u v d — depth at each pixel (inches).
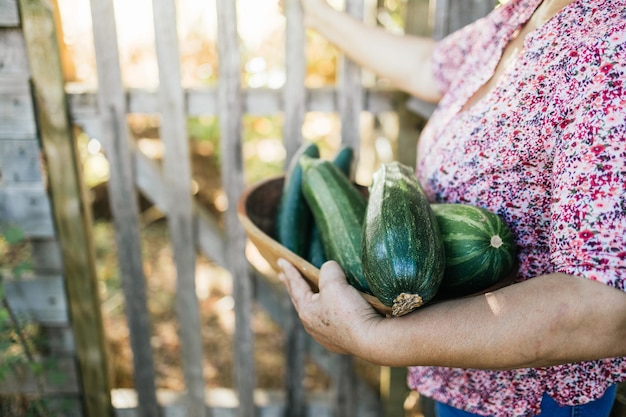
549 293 33.6
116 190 81.4
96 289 88.7
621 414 66.6
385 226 41.3
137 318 89.3
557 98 38.2
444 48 60.9
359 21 68.2
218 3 72.3
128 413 96.6
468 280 43.8
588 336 33.0
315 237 60.4
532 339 33.8
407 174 48.9
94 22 72.2
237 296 87.6
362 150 145.6
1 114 75.3
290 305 88.0
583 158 33.9
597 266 32.7
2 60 73.1
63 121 76.6
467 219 44.1
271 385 109.9
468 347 35.4
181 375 112.2
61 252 83.8
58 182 79.9
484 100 44.9
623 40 34.6
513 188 44.0
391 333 37.8
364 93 77.9
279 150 163.8
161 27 72.8
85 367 91.3
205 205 159.8
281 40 148.3
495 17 49.4
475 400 50.5
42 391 91.7
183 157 79.1
